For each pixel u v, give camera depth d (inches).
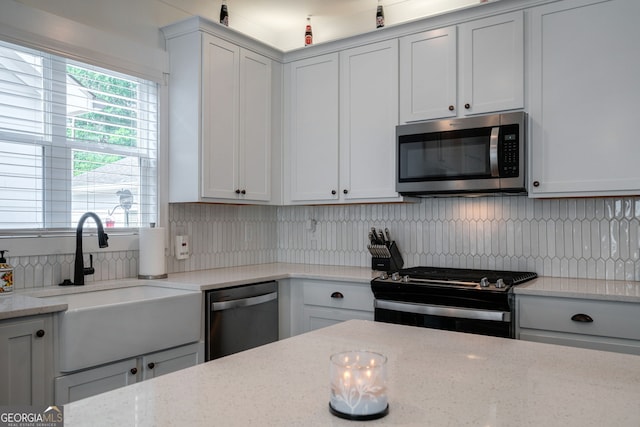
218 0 129.0
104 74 107.3
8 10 88.7
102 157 107.6
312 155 134.3
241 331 107.7
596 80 95.7
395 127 119.0
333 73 130.5
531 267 114.1
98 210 106.6
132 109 112.2
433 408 32.7
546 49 101.0
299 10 136.4
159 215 117.3
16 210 92.3
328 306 118.2
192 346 96.2
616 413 31.8
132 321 83.2
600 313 85.0
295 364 42.9
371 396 31.0
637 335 81.7
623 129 93.1
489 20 107.2
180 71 116.9
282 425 30.1
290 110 138.9
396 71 119.7
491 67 106.8
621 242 104.1
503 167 102.3
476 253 121.3
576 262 108.8
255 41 127.8
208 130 115.2
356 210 140.4
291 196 138.2
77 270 96.4
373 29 126.2
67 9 99.6
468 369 41.3
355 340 51.5
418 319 100.9
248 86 127.3
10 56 90.9
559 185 99.2
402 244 132.5
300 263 150.6
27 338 70.8
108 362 80.4
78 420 31.0
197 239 128.0
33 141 94.9
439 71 113.5
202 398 34.8
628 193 92.7
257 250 148.3
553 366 42.1
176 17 123.0
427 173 112.2
